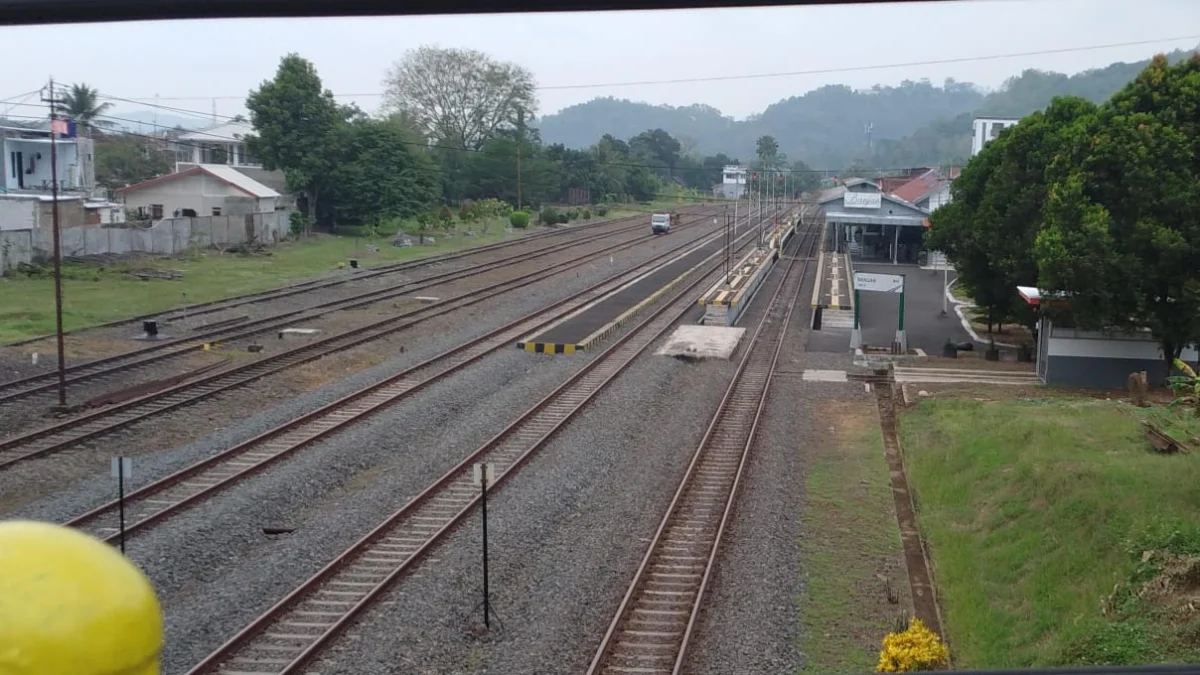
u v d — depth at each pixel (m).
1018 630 10.77
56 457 16.11
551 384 22.67
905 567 13.12
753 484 16.02
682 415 20.58
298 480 15.27
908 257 58.53
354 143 57.16
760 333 32.44
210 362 23.67
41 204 41.09
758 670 10.04
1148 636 9.61
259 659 10.02
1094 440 16.66
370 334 27.81
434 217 61.09
